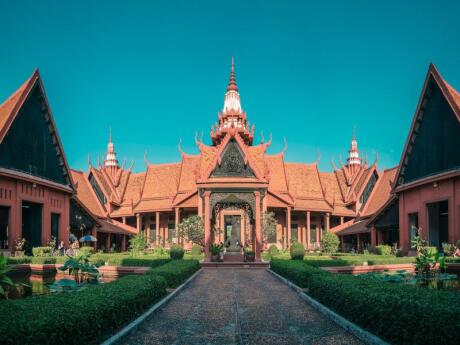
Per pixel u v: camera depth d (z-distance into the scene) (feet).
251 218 106.73
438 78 92.07
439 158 93.76
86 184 179.32
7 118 90.12
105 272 77.41
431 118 97.19
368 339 25.98
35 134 102.63
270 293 49.19
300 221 170.91
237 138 102.17
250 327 31.04
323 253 133.18
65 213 116.88
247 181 99.76
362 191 182.91
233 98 173.88
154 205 171.63
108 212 180.86
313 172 186.50
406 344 23.47
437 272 60.29
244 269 88.17
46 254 93.61
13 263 77.30
